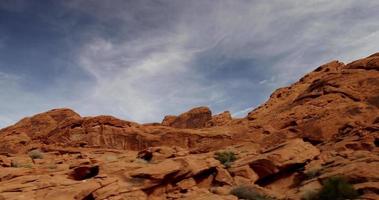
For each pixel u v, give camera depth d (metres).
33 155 34.09
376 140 26.06
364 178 19.80
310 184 21.62
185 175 25.12
